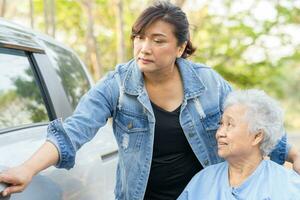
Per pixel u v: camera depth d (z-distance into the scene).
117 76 2.39
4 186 1.86
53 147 2.07
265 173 2.27
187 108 2.40
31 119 2.52
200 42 14.68
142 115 2.38
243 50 14.99
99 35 13.53
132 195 2.44
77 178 2.50
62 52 3.09
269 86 16.61
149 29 2.22
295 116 18.23
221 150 2.28
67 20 13.73
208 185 2.35
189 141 2.41
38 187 2.19
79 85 3.09
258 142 2.26
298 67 16.73
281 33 14.99
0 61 2.45
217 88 2.47
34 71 2.69
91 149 2.73
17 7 12.38
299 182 2.25
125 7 13.00
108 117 2.40
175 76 2.41
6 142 2.22
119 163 2.50
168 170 2.44
